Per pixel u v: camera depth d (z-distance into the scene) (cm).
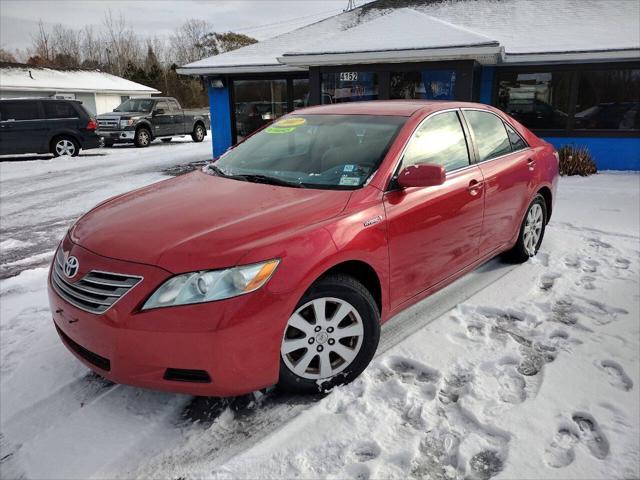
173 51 7250
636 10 1136
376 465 224
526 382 283
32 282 473
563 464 222
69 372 305
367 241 277
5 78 2616
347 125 359
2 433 254
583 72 1026
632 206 712
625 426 244
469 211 362
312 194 293
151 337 228
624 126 1029
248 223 256
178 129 2020
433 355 310
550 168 492
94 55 6750
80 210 803
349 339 282
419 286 329
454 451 233
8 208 822
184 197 303
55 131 1485
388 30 1027
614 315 363
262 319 236
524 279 433
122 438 246
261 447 236
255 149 377
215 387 236
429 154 344
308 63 1018
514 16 1218
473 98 1056
